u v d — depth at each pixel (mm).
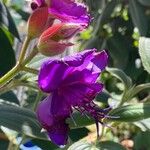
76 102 176
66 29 174
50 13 176
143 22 332
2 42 250
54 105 174
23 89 256
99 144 213
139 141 260
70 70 175
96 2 327
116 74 237
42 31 176
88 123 211
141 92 327
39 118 176
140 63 348
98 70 176
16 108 211
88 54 172
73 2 176
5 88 199
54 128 174
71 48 206
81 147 212
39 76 172
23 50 179
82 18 176
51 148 252
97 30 342
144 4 325
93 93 177
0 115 207
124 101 234
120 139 340
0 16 254
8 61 249
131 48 361
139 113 207
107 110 185
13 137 240
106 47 355
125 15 369
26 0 180
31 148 251
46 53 175
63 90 176
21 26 305
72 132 246
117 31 364
